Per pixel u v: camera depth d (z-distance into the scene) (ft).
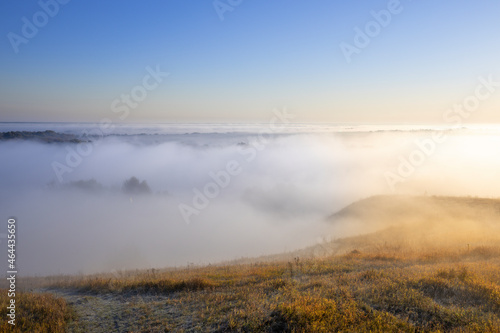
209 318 31.55
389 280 39.68
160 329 30.55
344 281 42.37
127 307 37.78
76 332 31.04
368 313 29.60
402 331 25.90
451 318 28.27
